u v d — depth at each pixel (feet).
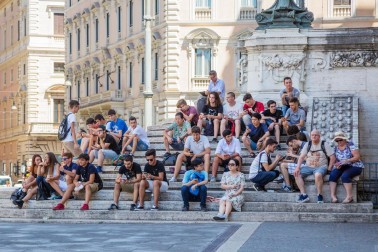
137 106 232.73
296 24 90.68
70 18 287.28
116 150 84.28
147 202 74.64
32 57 316.60
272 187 75.15
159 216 71.97
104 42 257.34
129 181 73.46
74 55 285.23
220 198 73.10
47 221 72.49
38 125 312.29
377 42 87.66
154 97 225.97
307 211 71.10
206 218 71.05
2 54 356.18
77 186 75.25
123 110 244.01
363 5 210.79
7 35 350.43
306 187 73.05
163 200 74.90
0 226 68.85
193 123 86.02
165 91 217.97
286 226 65.77
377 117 87.35
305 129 83.71
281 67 89.56
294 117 82.23
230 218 70.54
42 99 317.22
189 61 216.95
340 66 88.63
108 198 76.38
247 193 73.00
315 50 89.15
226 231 62.18
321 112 85.46
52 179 77.10
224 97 92.07
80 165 75.87
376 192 76.59
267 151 74.08
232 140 77.10
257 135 81.05
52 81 318.45
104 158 83.20
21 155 322.34
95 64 263.90
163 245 54.49
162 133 92.58
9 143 341.82
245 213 70.59
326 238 57.41
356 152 71.67
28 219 73.41
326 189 72.69
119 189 74.18
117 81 248.73
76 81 283.59
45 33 319.27
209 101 85.81
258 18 91.71
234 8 214.48
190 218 71.31
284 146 81.25
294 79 89.25
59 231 64.08
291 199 72.54
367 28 88.12
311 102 86.99
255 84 90.53
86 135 85.20
